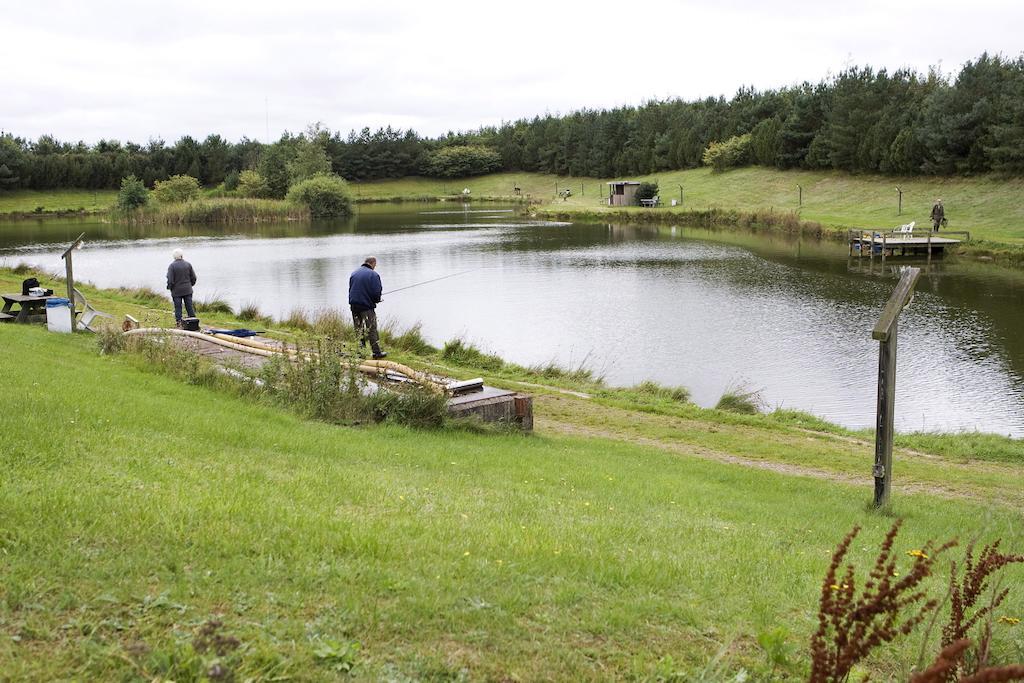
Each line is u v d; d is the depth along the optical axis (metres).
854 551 7.23
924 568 3.40
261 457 8.16
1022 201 54.53
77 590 4.23
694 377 20.36
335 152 125.81
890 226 53.12
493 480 8.69
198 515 5.59
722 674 4.12
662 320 27.27
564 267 40.84
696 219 69.31
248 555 5.02
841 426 15.92
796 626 4.91
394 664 3.91
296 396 11.88
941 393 18.78
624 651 4.33
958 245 43.72
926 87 78.25
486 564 5.36
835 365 21.34
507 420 12.73
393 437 10.80
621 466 10.78
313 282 36.69
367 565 5.04
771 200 73.88
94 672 3.52
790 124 83.19
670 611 4.89
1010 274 36.53
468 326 26.61
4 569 4.35
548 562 5.57
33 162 107.75
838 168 77.06
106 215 88.88
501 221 75.62
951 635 4.03
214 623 3.72
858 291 32.56
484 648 4.18
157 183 104.31
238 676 3.58
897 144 68.19
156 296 28.02
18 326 16.58
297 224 76.94
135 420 8.72
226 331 18.72
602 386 18.30
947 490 11.14
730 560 6.31
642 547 6.43
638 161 109.75
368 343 20.78
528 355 22.72
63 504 5.40
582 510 7.67
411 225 72.06
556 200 98.62
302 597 4.48
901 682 4.08
